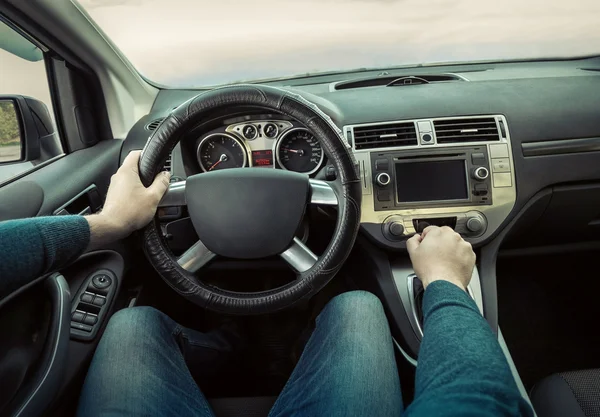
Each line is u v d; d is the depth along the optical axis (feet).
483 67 6.21
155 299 4.83
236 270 4.82
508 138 4.38
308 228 3.74
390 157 4.32
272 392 4.56
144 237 3.02
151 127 5.04
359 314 2.97
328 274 3.04
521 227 4.85
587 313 6.05
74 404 3.64
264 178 3.04
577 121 4.44
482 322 1.92
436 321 1.99
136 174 2.84
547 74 5.55
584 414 2.69
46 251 2.12
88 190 4.28
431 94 4.67
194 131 4.26
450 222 4.38
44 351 3.12
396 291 4.47
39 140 4.40
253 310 3.10
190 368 3.76
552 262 6.47
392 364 2.71
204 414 2.77
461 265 2.57
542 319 5.99
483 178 4.28
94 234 2.49
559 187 4.53
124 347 2.77
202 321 5.27
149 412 2.47
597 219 5.06
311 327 5.02
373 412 2.37
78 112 4.82
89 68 4.77
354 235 3.01
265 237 3.07
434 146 4.33
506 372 1.61
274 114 4.23
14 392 3.11
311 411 2.52
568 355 5.51
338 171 2.96
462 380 1.57
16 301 3.14
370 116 4.43
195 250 3.22
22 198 3.51
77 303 3.76
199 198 3.09
